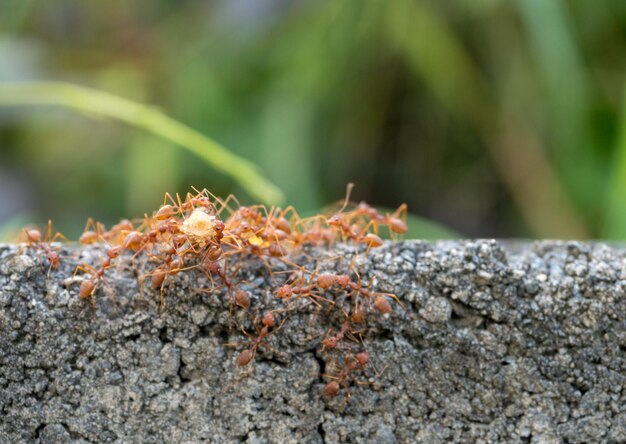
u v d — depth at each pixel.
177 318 0.24
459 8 0.44
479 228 0.50
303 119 0.46
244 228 0.24
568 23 0.41
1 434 0.24
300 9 0.48
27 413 0.24
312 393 0.24
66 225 0.50
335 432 0.24
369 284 0.24
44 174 0.52
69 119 0.49
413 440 0.24
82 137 0.50
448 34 0.45
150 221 0.25
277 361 0.24
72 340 0.24
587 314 0.24
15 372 0.24
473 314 0.24
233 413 0.24
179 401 0.24
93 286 0.24
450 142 0.48
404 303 0.24
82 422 0.24
